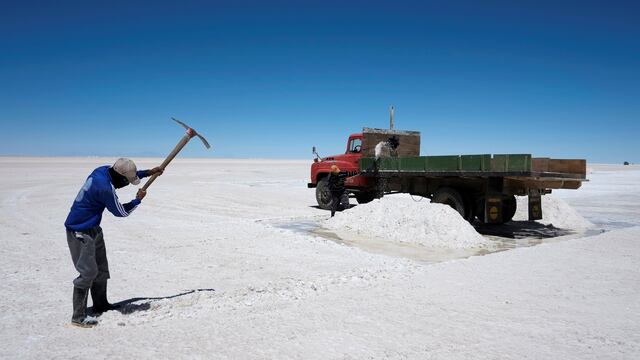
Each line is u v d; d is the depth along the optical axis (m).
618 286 5.66
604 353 3.68
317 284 5.70
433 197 11.51
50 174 38.03
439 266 6.77
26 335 4.05
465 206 10.69
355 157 14.52
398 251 8.41
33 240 8.94
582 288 5.56
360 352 3.65
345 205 12.02
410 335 4.01
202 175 41.97
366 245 9.00
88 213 4.22
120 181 4.41
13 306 4.93
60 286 5.76
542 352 3.69
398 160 12.16
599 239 9.25
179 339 3.92
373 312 4.62
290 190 24.44
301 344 3.80
